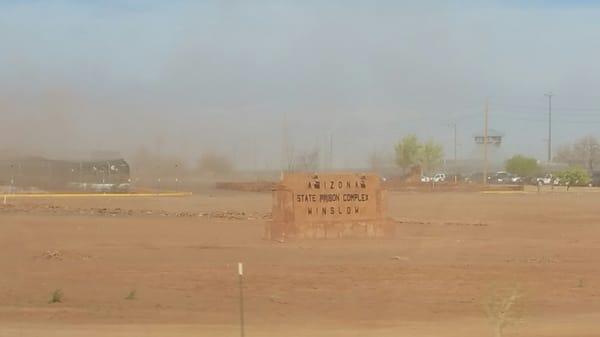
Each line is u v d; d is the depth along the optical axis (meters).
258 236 34.12
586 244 32.12
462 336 13.95
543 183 127.19
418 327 15.16
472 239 33.91
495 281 21.48
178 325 15.28
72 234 34.44
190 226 39.22
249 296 18.98
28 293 19.27
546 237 35.34
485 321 15.83
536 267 24.44
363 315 16.61
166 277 21.86
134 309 17.20
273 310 17.23
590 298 19.17
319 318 16.25
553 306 18.05
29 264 24.61
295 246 30.12
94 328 14.85
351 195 33.34
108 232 35.59
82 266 24.17
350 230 33.25
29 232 35.00
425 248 29.89
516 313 16.14
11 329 14.72
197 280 21.31
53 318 16.08
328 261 25.58
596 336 14.21
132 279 21.52
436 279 21.77
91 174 88.88
